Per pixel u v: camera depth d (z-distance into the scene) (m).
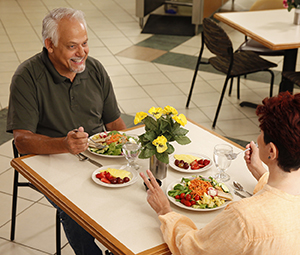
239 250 0.99
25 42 5.69
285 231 0.97
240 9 7.26
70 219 1.72
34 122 1.91
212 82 4.57
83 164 1.66
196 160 1.68
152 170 1.56
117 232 1.26
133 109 3.91
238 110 3.95
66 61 1.86
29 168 1.62
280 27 3.54
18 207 2.54
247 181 1.58
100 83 2.09
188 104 3.96
